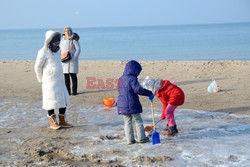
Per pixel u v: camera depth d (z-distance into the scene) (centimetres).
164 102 795
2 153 724
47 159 683
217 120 910
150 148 717
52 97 868
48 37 868
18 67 2120
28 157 700
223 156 663
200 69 1786
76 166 650
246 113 973
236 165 622
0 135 841
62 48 1262
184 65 1936
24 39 10225
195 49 4406
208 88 1269
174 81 1510
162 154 682
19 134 846
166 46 5144
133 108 732
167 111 781
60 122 883
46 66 872
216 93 1237
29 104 1161
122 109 736
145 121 920
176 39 7419
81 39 8888
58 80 876
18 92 1371
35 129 884
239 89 1279
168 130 803
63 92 881
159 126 870
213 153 678
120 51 4381
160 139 771
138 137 749
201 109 1032
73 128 884
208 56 3484
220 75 1605
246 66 1800
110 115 999
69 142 772
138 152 698
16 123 941
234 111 997
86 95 1291
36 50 5034
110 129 863
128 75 741
